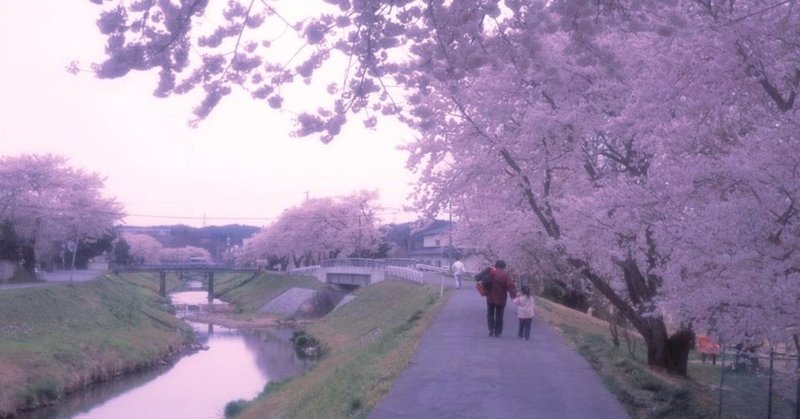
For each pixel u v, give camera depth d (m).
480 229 27.19
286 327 69.50
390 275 62.59
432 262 90.44
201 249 189.88
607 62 9.98
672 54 11.59
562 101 17.34
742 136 11.37
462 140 21.28
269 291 94.06
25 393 30.72
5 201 62.53
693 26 10.62
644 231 14.92
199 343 56.09
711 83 11.28
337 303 77.25
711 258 10.12
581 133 17.95
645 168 16.81
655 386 13.70
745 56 10.88
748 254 9.30
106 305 53.81
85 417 29.39
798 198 9.23
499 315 20.30
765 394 13.50
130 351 43.25
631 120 13.20
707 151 11.66
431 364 15.62
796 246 9.34
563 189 20.64
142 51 8.52
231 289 116.12
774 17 10.60
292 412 17.11
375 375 15.24
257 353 49.69
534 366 15.34
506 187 22.42
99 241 83.81
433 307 31.56
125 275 104.00
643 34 12.98
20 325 39.69
